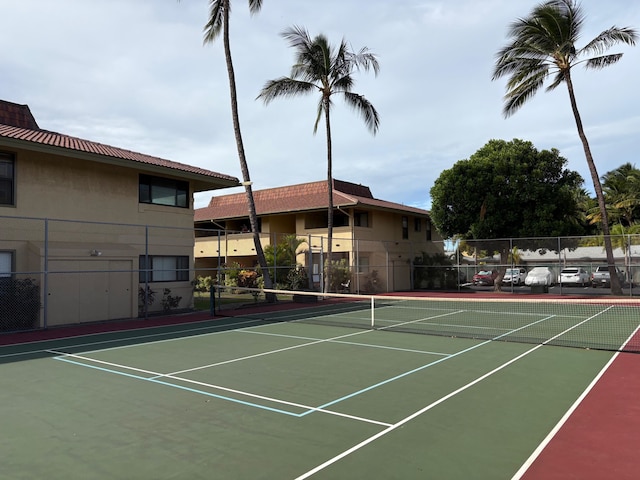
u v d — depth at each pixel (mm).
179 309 21062
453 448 5293
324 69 26250
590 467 4781
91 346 12250
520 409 6734
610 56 25016
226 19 23797
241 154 24172
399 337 13617
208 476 4621
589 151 26953
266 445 5410
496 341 12812
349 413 6578
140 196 20156
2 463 4957
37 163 16672
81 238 17812
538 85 27531
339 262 31281
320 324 16766
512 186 31266
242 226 40031
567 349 11531
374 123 26984
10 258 15867
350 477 4574
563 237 29453
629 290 27422
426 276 36781
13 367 9695
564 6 25188
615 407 6816
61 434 5805
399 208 36469
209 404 7035
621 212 47594
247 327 16000
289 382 8359
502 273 32688
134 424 6156
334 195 34625
